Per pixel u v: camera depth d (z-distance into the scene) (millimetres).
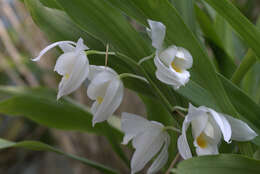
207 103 436
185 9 491
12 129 1230
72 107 530
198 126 408
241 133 417
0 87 560
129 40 412
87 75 421
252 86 573
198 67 412
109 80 421
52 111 531
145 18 408
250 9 772
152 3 396
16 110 527
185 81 407
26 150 1308
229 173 380
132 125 432
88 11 400
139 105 763
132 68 454
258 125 442
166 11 397
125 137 436
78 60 417
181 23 398
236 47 622
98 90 423
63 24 451
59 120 538
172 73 407
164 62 414
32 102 523
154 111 521
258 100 566
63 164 1295
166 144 440
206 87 417
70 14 402
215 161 383
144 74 416
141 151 438
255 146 468
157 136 437
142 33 469
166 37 412
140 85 457
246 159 385
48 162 1307
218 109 435
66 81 419
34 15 447
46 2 452
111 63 455
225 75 545
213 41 549
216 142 415
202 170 379
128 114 429
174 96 456
